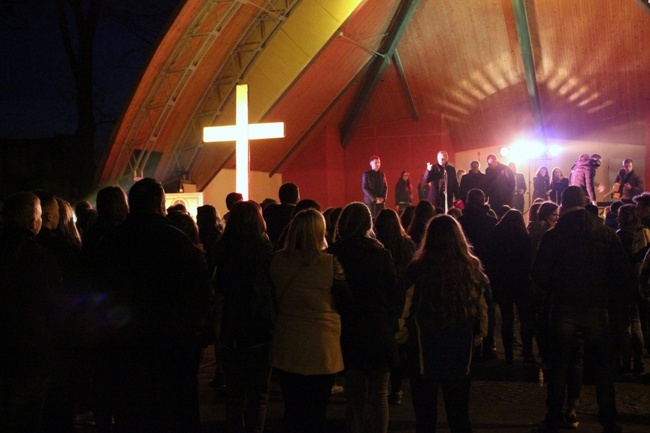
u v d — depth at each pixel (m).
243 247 5.75
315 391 5.11
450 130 26.38
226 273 5.75
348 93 24.59
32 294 4.75
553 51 22.16
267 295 5.71
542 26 21.17
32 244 4.86
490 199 17.17
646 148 23.80
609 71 22.25
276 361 5.14
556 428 6.30
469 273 5.01
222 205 22.05
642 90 22.38
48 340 4.80
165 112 18.86
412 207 9.41
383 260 5.26
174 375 4.59
